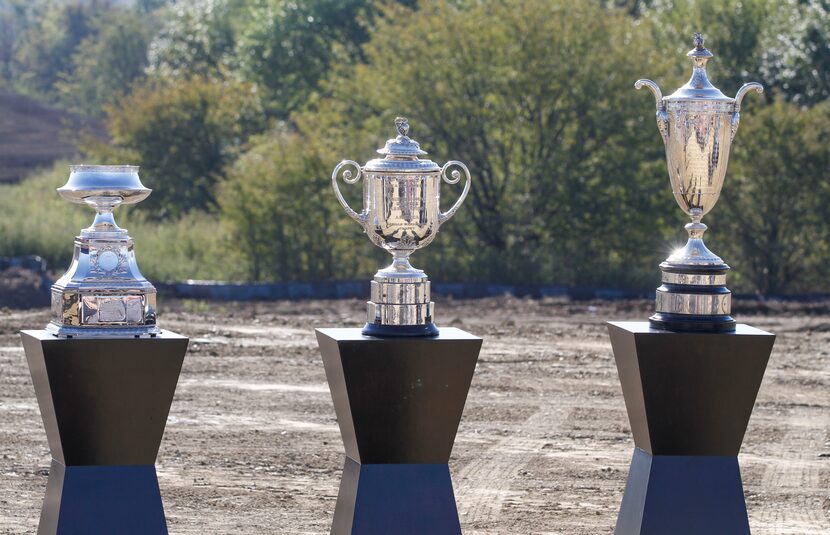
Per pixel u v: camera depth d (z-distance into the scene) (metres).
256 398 12.78
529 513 8.83
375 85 24.55
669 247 24.22
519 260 23.34
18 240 24.42
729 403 6.75
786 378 14.25
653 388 6.72
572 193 23.62
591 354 15.64
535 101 23.80
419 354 6.47
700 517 6.75
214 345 15.77
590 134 23.98
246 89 34.47
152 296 6.41
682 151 6.88
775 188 23.47
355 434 6.54
